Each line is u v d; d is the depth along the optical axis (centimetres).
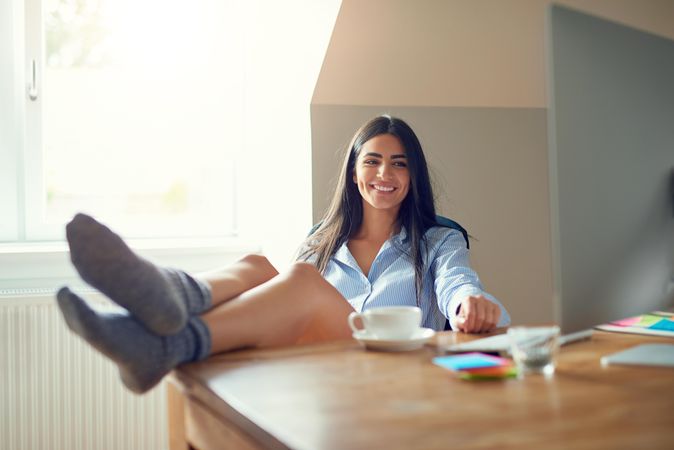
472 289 157
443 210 262
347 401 85
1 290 249
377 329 120
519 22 248
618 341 121
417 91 254
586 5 263
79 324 97
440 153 261
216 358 112
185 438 108
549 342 97
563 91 104
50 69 280
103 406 253
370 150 193
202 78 301
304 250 204
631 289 116
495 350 112
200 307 114
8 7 267
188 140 301
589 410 79
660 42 122
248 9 296
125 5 291
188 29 300
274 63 270
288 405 83
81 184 287
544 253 278
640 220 118
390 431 72
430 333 126
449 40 244
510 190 272
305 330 135
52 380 246
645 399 83
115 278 100
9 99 268
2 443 240
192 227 300
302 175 248
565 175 103
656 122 121
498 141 269
